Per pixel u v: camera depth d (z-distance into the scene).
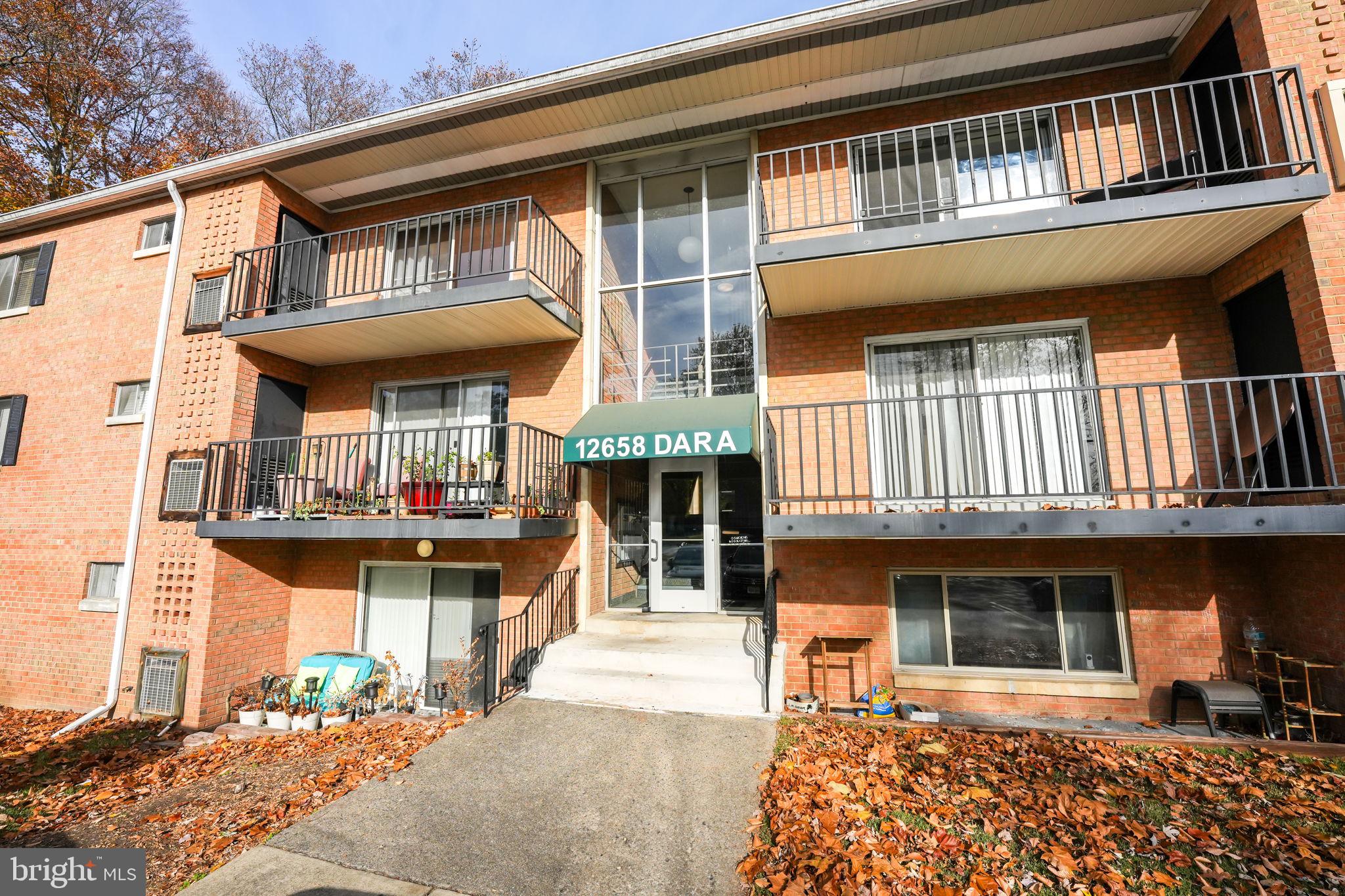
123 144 18.36
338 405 10.11
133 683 8.77
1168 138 7.13
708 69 7.64
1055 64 7.41
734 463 8.92
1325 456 5.27
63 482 10.07
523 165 9.63
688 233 9.29
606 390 9.17
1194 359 6.73
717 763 5.28
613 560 9.13
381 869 3.97
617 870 3.90
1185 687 6.17
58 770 6.90
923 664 7.24
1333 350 5.32
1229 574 6.49
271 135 24.33
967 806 4.46
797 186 8.39
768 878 3.71
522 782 5.05
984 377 7.42
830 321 7.91
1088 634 6.88
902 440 7.49
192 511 8.87
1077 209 5.80
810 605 7.48
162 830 5.11
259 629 9.16
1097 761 5.29
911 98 8.05
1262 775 4.94
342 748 6.90
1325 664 5.52
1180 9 6.64
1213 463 6.50
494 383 9.58
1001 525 5.81
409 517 8.53
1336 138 5.55
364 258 9.59
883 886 3.54
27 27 15.90
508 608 8.71
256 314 9.28
